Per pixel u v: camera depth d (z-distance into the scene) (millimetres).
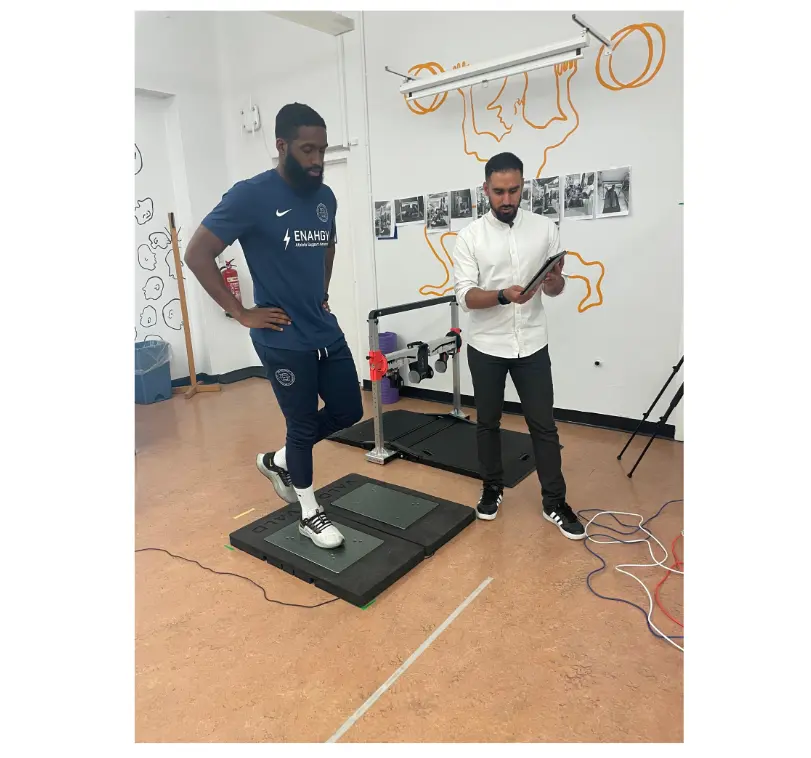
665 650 1754
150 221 5043
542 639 1820
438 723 1522
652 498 2715
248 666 1753
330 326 2143
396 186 4301
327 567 2172
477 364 2377
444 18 3789
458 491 2893
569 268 3615
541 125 3537
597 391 3686
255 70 4961
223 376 5523
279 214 1916
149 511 2785
